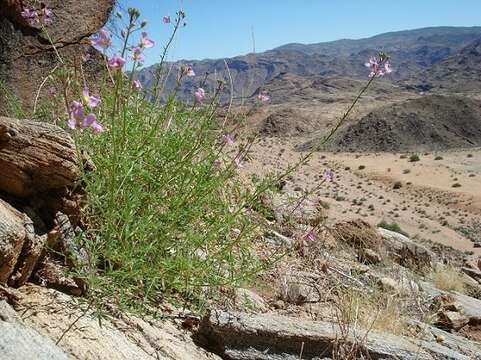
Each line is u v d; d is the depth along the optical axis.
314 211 6.48
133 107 3.95
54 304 2.73
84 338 2.57
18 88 5.56
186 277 3.30
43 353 2.13
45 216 3.17
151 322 3.15
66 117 4.05
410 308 5.62
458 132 177.38
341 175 94.44
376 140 173.12
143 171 3.42
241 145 3.80
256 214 4.46
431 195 81.69
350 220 8.41
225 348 3.27
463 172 94.19
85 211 3.38
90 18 6.17
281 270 4.94
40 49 5.79
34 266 2.92
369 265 7.35
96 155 3.49
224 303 3.73
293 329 3.41
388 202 76.69
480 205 73.69
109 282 3.08
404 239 9.35
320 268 5.52
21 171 3.07
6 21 5.55
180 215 3.47
